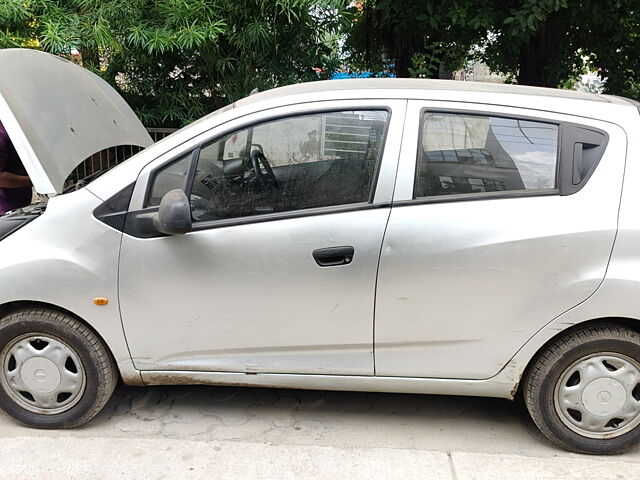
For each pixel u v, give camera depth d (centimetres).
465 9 534
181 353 274
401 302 258
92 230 264
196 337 270
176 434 285
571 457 270
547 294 252
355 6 613
